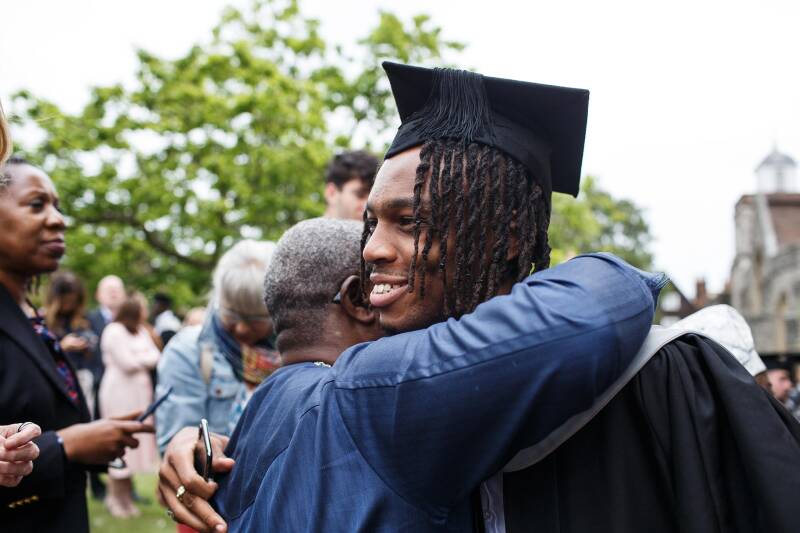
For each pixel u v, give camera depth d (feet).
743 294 123.54
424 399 3.44
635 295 3.50
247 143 48.78
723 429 3.62
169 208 49.44
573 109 3.99
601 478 3.61
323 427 3.86
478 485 3.56
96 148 47.44
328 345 4.85
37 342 7.30
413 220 3.80
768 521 3.35
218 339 8.46
